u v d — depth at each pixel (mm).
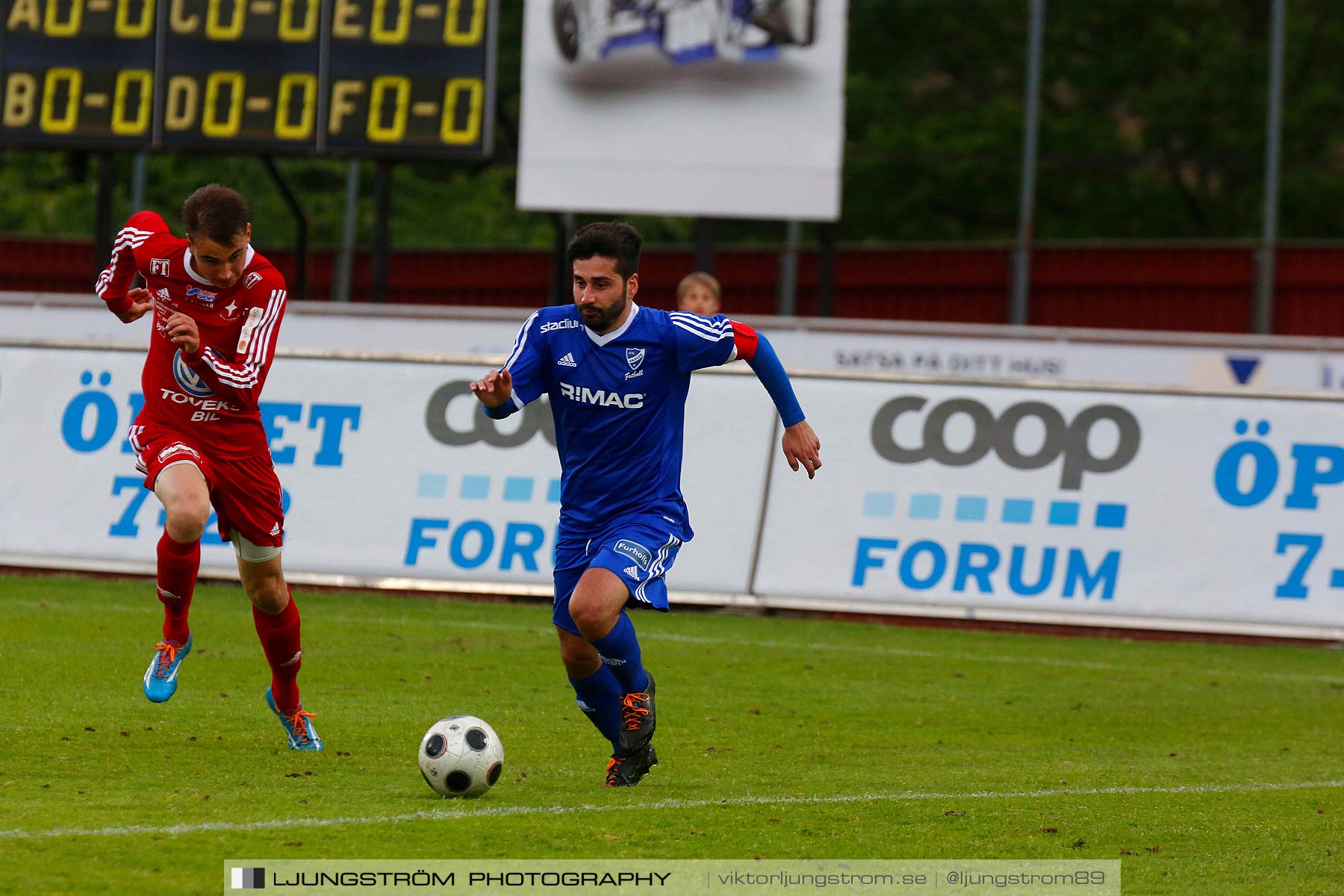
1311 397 36781
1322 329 74312
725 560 37406
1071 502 36938
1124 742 23719
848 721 24453
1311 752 23406
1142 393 37094
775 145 54031
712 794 18078
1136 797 19000
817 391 37781
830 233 64438
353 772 18641
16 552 37812
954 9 121375
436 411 37969
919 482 37281
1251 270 74812
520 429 37781
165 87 53750
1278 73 68938
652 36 53875
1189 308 76000
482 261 79625
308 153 53625
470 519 37531
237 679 25484
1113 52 120688
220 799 16672
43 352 38688
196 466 18750
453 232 114500
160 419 19141
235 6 53531
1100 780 20234
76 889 13125
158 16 53656
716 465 37719
